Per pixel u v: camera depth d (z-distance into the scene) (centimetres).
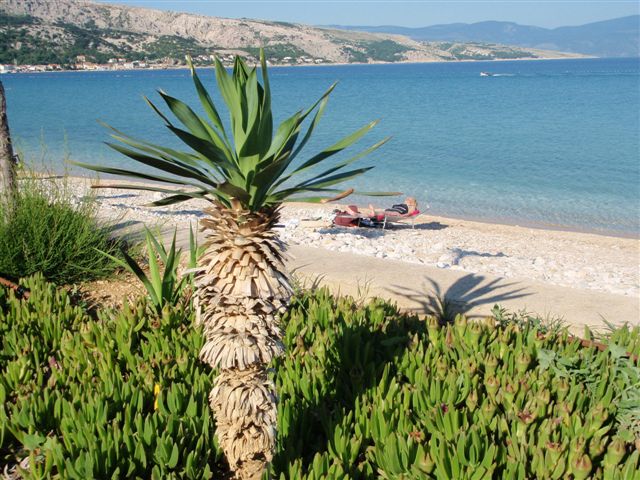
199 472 389
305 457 427
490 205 2342
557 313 660
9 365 491
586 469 363
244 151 296
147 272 815
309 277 767
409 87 11875
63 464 373
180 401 438
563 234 1864
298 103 7600
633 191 2597
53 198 844
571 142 4062
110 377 476
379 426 414
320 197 309
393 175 2941
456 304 680
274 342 342
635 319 650
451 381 452
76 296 738
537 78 16550
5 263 734
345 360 515
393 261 847
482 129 4844
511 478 356
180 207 1975
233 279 328
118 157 3316
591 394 470
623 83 12825
